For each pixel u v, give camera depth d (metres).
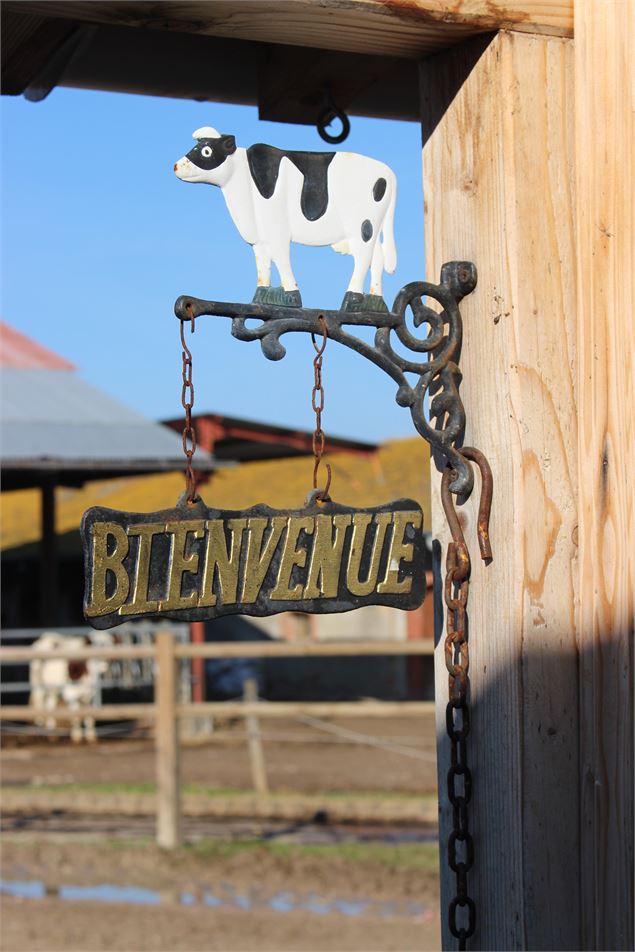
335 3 1.60
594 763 1.61
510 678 1.64
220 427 15.88
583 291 1.65
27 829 8.19
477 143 1.73
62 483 17.44
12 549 21.11
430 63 1.84
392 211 1.72
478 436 1.71
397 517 1.66
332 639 18.33
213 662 18.38
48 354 18.48
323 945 5.54
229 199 1.61
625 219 1.58
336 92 2.17
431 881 6.73
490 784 1.68
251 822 8.31
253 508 1.59
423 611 17.75
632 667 1.55
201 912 6.18
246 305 1.59
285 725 14.48
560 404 1.67
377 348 1.67
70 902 6.41
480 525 1.68
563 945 1.62
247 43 2.23
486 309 1.70
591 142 1.64
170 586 1.54
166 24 1.68
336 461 22.42
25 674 17.27
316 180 1.66
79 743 13.13
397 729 13.91
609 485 1.60
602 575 1.61
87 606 1.49
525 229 1.66
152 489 24.38
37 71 2.32
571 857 1.63
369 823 8.28
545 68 1.69
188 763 11.21
